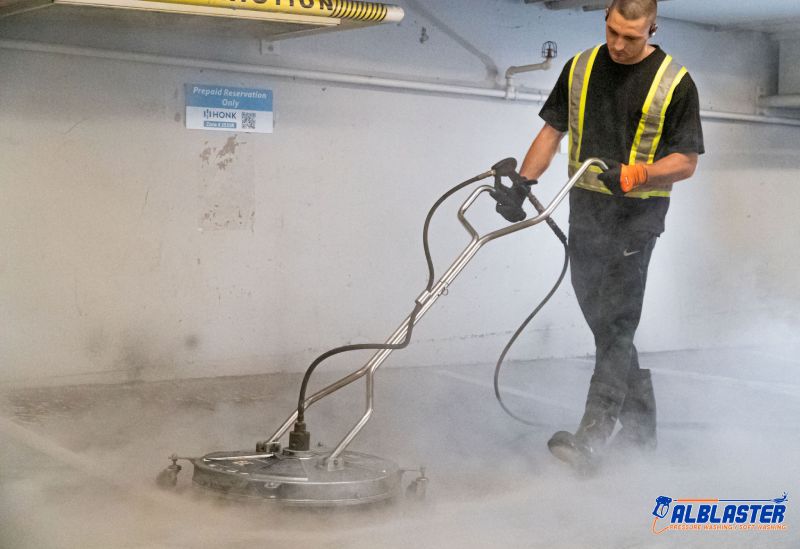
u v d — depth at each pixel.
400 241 5.90
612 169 3.17
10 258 4.70
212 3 4.04
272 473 2.80
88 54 4.74
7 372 4.73
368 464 2.98
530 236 6.44
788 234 8.01
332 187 5.62
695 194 7.36
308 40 5.45
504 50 6.21
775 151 7.82
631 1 3.22
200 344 5.28
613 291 3.53
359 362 5.82
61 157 4.78
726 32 7.36
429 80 5.91
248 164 5.33
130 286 5.03
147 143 5.00
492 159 6.23
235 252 5.34
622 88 3.42
